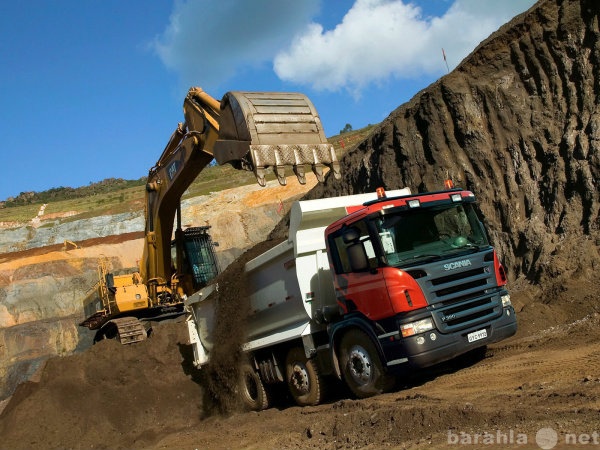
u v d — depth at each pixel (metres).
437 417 5.77
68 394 11.39
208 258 17.23
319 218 8.85
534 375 7.09
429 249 7.71
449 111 16.03
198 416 11.25
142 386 11.79
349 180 19.58
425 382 8.27
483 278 7.89
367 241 7.68
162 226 15.33
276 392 10.09
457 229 8.12
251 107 9.82
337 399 8.81
